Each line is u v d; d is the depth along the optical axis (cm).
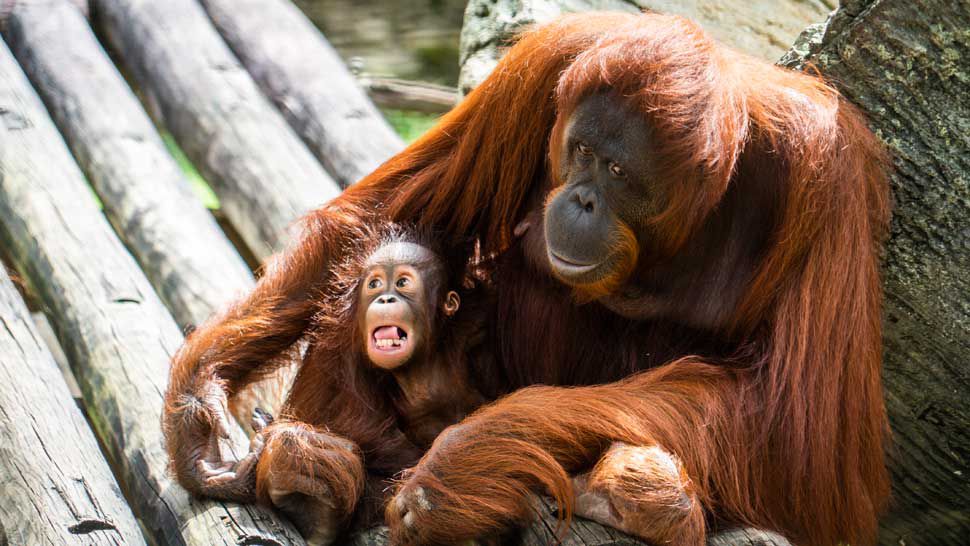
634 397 621
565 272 640
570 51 676
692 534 577
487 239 747
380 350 669
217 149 1037
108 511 695
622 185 625
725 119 622
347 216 753
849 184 641
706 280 668
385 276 692
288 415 707
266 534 630
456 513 596
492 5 1062
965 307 738
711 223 657
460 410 711
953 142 698
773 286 643
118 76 1115
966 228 713
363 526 655
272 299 742
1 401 750
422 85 1470
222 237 970
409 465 686
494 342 734
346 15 1670
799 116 645
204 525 640
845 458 645
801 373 631
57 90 1088
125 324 840
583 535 588
